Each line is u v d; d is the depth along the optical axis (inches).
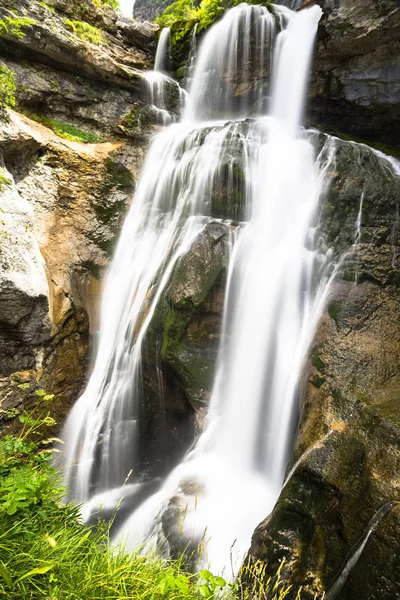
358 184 253.4
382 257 226.7
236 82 405.1
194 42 426.3
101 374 288.8
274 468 208.4
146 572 114.2
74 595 101.0
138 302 281.9
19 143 286.8
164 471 281.3
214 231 257.6
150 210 330.6
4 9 307.3
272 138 305.3
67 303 283.4
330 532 133.8
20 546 107.5
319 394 178.7
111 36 416.5
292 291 241.1
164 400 269.1
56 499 141.7
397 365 182.4
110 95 383.2
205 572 96.4
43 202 303.3
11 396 249.1
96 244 318.3
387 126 354.3
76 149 335.9
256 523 180.7
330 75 342.3
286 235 263.1
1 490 116.4
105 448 271.3
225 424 229.8
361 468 137.9
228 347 243.9
